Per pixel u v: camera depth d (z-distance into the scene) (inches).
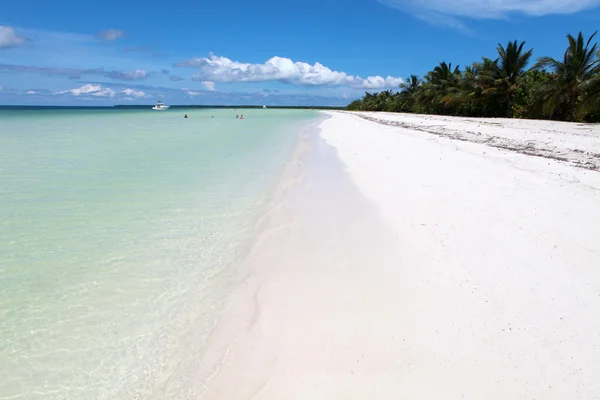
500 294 161.5
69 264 207.0
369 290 173.5
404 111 2593.5
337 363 129.6
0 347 143.3
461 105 1707.7
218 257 218.1
